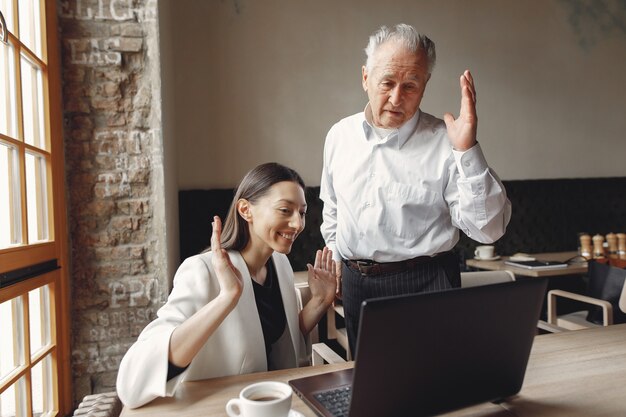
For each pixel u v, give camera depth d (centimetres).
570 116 432
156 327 108
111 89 235
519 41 417
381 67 141
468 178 132
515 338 90
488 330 86
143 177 239
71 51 231
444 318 81
